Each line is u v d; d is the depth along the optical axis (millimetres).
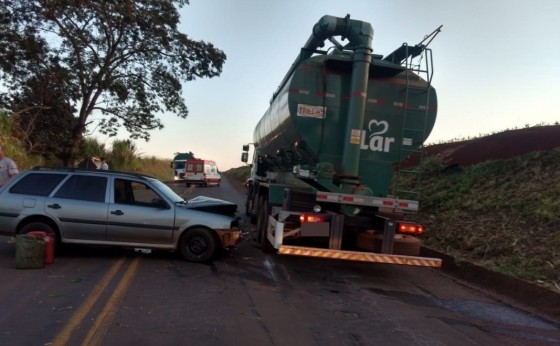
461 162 17594
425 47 9133
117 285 6941
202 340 4934
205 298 6559
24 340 4664
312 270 9148
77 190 8852
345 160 8734
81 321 5293
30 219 8672
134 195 8984
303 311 6273
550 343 5586
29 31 26422
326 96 8938
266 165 15367
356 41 8828
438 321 6223
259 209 11812
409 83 9141
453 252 10656
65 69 27547
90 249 9648
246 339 5047
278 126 10883
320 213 8469
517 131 18625
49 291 6438
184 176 42406
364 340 5266
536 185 12344
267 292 7168
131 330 5117
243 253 10359
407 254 8461
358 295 7398
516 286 8078
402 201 8492
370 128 9047
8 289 6430
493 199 12719
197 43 30859
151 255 9383
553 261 8648
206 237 8984
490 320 6480
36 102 28000
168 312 5828
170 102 31984
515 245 9812
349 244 8820
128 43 29828
